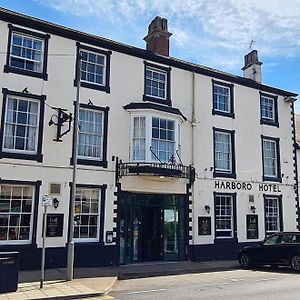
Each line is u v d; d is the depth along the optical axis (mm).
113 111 16656
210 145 19203
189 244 17766
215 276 13734
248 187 20062
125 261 16312
